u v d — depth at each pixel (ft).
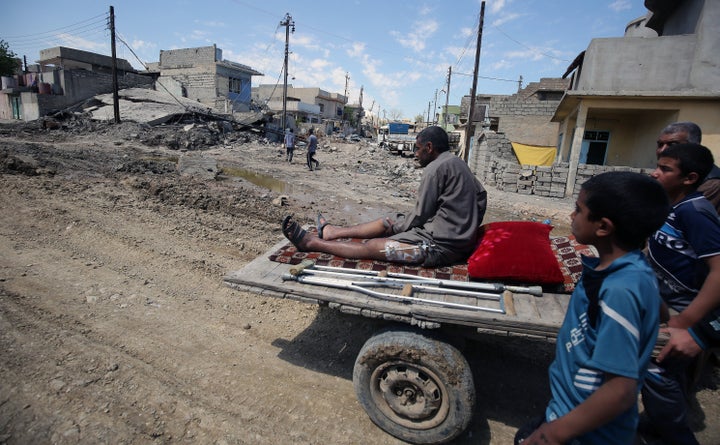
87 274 15.06
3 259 15.33
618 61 43.50
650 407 7.82
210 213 25.20
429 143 10.31
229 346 11.66
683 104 42.27
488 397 10.32
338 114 221.66
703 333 6.53
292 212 28.30
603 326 4.57
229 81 131.54
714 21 40.50
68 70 99.66
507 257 9.01
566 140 58.13
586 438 5.10
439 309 8.04
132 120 85.20
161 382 9.83
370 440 8.68
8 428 8.09
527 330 7.54
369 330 12.87
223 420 8.87
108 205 23.97
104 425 8.37
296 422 9.04
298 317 13.53
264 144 88.94
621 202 4.61
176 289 14.71
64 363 10.07
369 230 11.93
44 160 35.37
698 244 6.89
